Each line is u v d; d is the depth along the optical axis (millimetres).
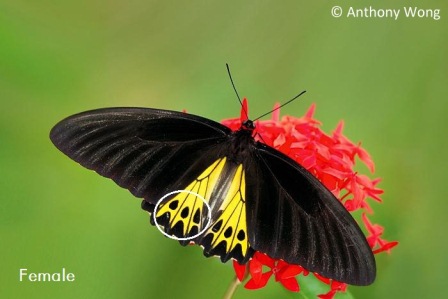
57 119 1358
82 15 1517
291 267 1025
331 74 1562
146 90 1486
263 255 1027
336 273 988
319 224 995
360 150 1066
